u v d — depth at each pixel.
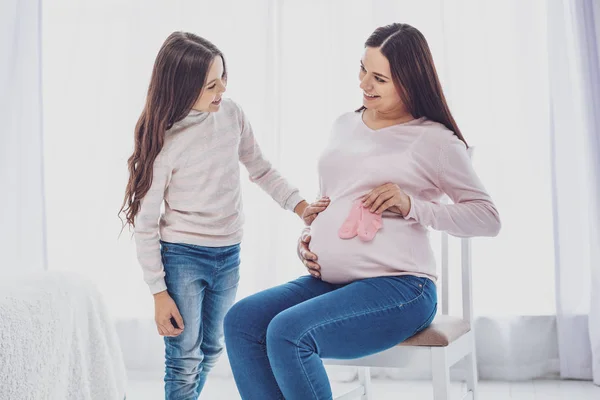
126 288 2.96
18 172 2.94
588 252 2.70
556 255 2.70
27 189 2.94
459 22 2.79
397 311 1.51
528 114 2.76
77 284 1.61
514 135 2.77
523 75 2.76
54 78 3.04
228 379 2.87
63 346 1.47
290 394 1.42
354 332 1.47
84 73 3.02
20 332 1.34
